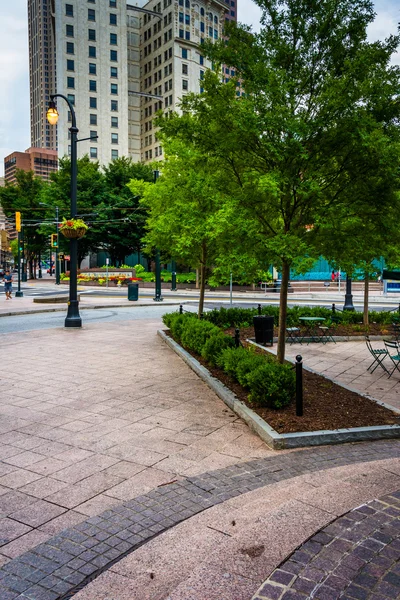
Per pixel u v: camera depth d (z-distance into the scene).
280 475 4.75
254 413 6.39
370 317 16.98
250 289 45.88
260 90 7.30
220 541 3.48
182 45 85.19
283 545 3.36
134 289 29.34
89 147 84.44
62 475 4.74
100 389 8.12
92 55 83.75
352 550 3.26
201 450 5.43
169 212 11.96
